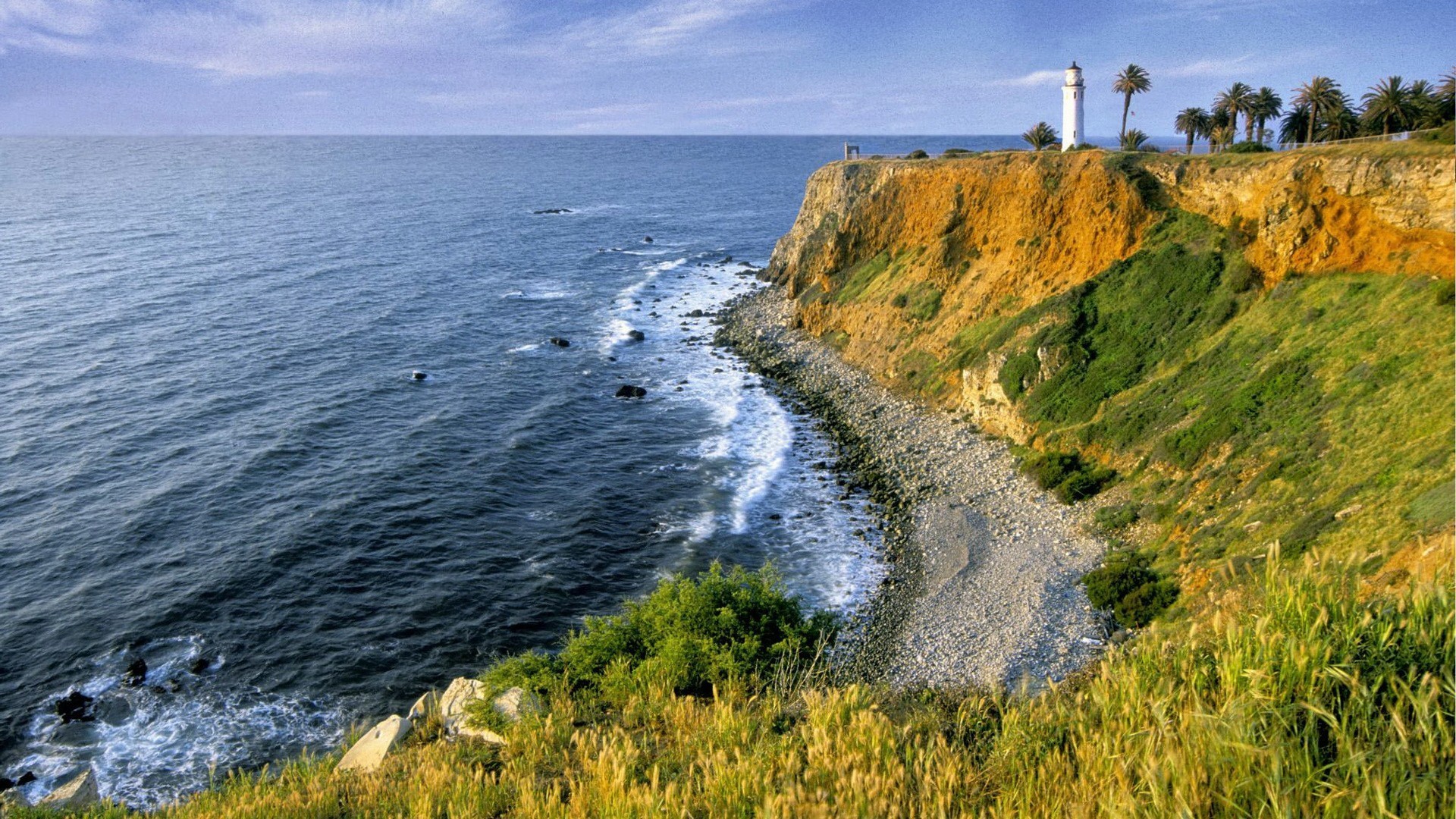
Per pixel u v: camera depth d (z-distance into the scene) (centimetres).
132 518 4038
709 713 1455
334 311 7988
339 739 2770
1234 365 4062
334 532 4003
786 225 15188
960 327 5991
